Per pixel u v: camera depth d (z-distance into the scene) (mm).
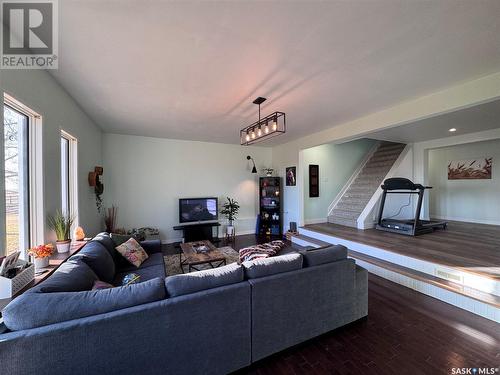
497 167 5656
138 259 2930
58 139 2520
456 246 3643
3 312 1167
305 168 6004
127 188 5047
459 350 1836
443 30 1700
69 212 3078
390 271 3170
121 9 1478
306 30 1696
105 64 2156
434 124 4316
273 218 6238
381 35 1758
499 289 2342
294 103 3162
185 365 1461
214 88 2684
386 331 2096
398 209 5789
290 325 1846
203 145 5848
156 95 2881
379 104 3209
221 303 1565
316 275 1966
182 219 5395
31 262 1852
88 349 1214
